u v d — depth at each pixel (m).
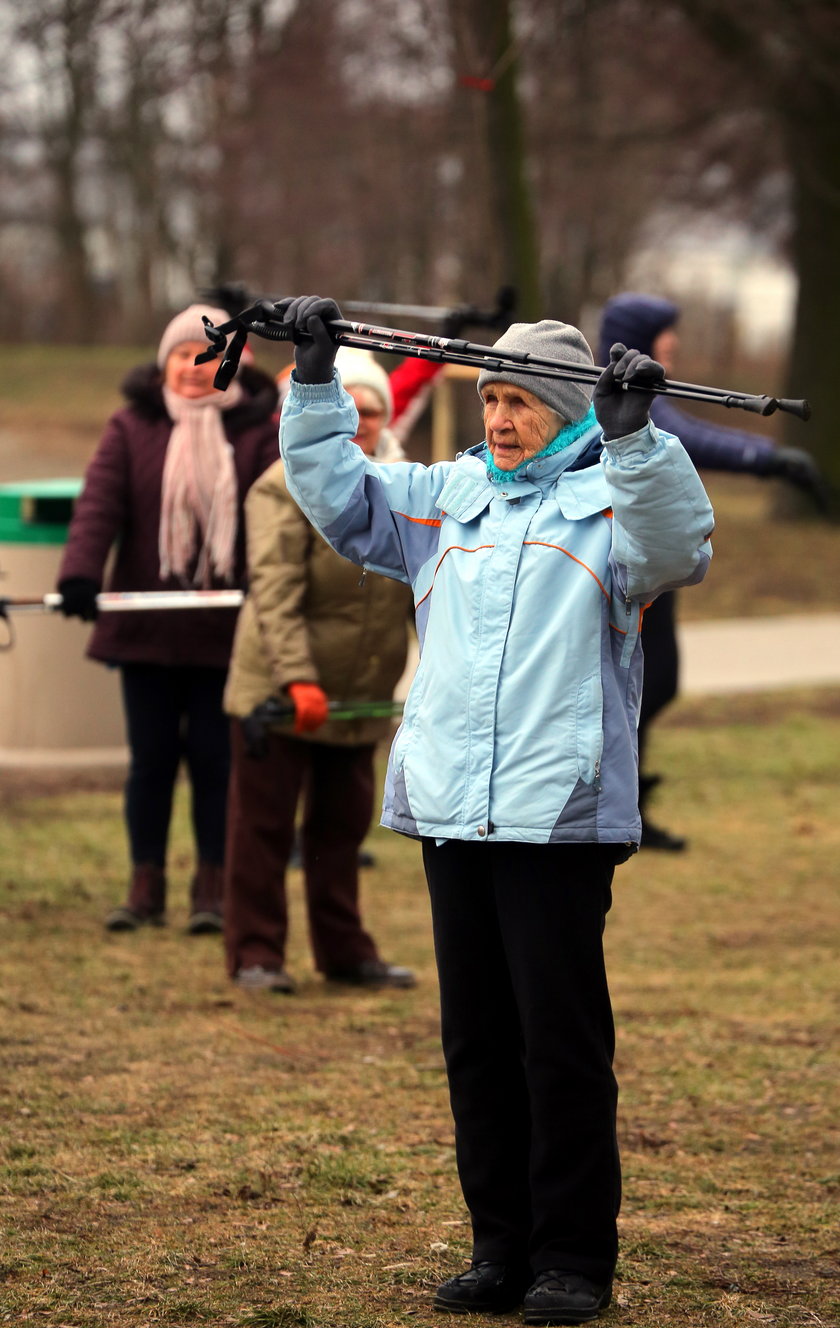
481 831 5.35
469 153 31.31
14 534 15.48
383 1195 6.74
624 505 5.11
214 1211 6.52
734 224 41.75
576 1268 5.46
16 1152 7.08
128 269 74.56
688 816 15.12
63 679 15.83
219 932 11.02
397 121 39.34
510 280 24.69
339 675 9.48
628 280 64.88
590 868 5.41
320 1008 9.50
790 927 11.69
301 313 5.57
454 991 5.62
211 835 11.02
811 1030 9.32
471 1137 5.66
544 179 37.97
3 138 38.81
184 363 10.69
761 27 30.20
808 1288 5.89
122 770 15.66
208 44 24.81
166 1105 7.75
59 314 72.75
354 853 10.03
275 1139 7.34
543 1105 5.42
